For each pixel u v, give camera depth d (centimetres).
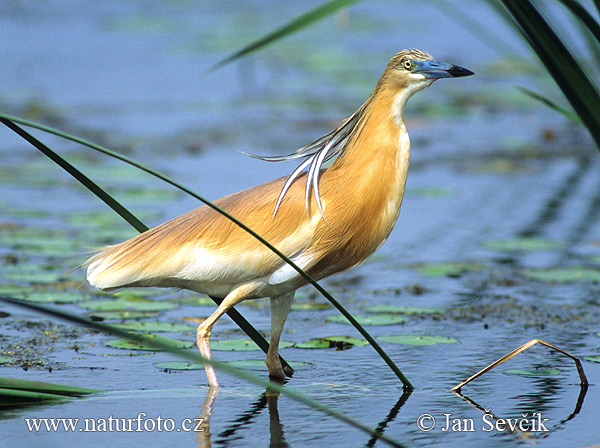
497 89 2595
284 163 1730
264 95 2416
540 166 1828
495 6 750
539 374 839
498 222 1436
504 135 2111
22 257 1193
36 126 562
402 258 1263
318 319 1016
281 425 718
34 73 2539
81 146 1856
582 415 739
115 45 2950
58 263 1175
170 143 1886
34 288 1078
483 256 1270
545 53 643
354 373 843
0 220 1376
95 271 803
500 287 1140
